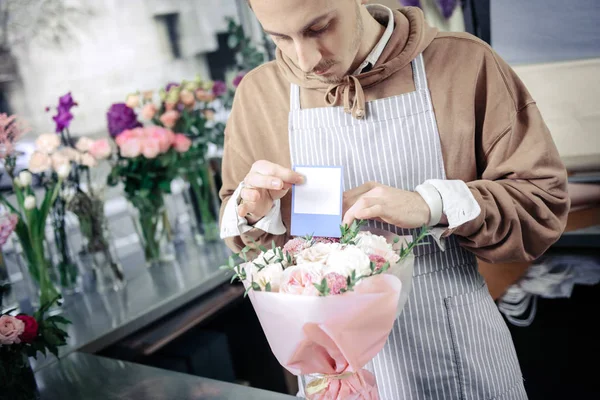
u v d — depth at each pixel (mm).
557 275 2359
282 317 919
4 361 1427
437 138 1301
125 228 2744
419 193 1164
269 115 1441
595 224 2254
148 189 2412
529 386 2543
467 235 1215
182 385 1389
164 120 2473
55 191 2111
